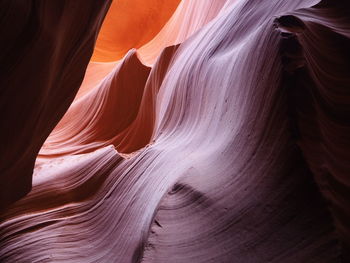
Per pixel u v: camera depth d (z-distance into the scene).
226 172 3.47
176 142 5.23
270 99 3.29
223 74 4.80
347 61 3.79
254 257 2.77
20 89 2.97
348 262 2.35
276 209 2.83
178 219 3.42
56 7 2.92
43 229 4.87
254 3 5.72
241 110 3.77
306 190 2.68
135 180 5.05
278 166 2.96
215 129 4.37
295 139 2.89
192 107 5.57
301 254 2.53
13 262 4.45
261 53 3.70
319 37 3.83
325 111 3.23
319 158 2.80
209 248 3.07
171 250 3.22
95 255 4.32
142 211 4.28
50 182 5.81
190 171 3.83
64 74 4.19
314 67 3.39
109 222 4.71
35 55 2.90
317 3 4.52
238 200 3.15
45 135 4.69
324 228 2.49
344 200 2.74
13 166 3.88
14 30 2.47
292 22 3.70
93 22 4.13
